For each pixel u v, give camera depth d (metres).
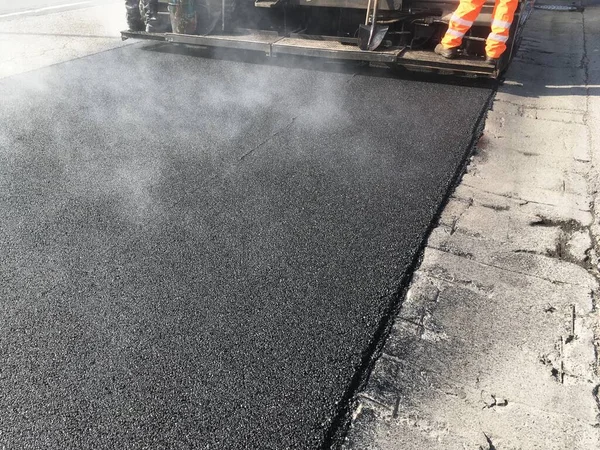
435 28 5.92
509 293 2.73
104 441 1.95
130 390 2.15
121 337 2.40
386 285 2.77
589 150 4.35
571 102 5.39
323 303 2.63
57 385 2.16
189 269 2.84
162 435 1.98
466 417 2.07
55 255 2.93
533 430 2.02
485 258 3.00
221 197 3.54
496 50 5.32
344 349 2.37
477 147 4.35
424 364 2.31
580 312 2.61
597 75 6.23
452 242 3.13
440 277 2.84
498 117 4.95
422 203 3.52
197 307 2.58
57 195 3.51
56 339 2.38
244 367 2.27
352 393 2.17
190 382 2.19
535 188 3.76
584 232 3.26
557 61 6.81
